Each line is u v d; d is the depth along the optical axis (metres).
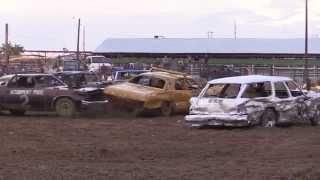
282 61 71.31
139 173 10.03
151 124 19.34
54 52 47.00
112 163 11.45
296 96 19.30
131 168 10.63
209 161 11.75
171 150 13.37
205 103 18.09
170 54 74.31
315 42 72.88
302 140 15.09
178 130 17.58
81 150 13.27
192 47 74.88
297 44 72.75
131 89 22.56
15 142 14.63
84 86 24.45
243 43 74.75
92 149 13.39
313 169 10.43
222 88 18.31
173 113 22.98
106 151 13.05
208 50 73.69
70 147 13.74
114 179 9.46
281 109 18.61
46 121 20.16
